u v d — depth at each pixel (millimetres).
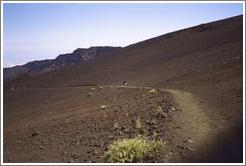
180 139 10078
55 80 55750
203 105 14859
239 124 10844
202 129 10977
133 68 50719
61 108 28266
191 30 64250
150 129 11812
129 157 8664
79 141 12664
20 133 17828
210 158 8703
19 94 47406
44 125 19062
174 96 18047
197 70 32625
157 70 43375
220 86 19719
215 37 53156
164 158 8680
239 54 34781
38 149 12867
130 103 19281
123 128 12977
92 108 22281
